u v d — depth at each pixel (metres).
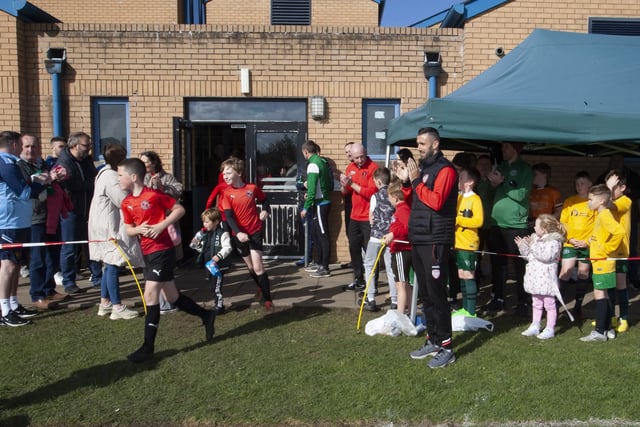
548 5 8.70
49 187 6.25
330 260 8.94
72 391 4.09
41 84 8.60
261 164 8.99
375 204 6.04
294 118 8.98
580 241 5.85
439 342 4.58
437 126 5.45
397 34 8.75
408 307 5.80
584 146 7.26
